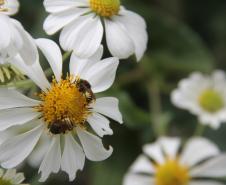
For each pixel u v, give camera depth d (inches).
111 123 22.1
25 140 15.0
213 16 23.4
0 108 14.8
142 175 21.5
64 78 15.6
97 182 21.7
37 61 15.2
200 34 23.5
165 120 21.5
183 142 22.6
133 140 22.3
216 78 22.2
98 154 15.1
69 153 15.2
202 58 22.6
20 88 15.9
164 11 23.1
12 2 15.6
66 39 15.6
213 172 21.7
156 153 21.5
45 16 20.9
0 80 15.3
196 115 23.0
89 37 15.7
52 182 22.5
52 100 15.1
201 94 22.1
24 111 15.1
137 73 22.4
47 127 15.1
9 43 14.4
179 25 22.4
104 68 15.2
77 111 15.1
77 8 16.0
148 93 22.6
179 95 21.9
